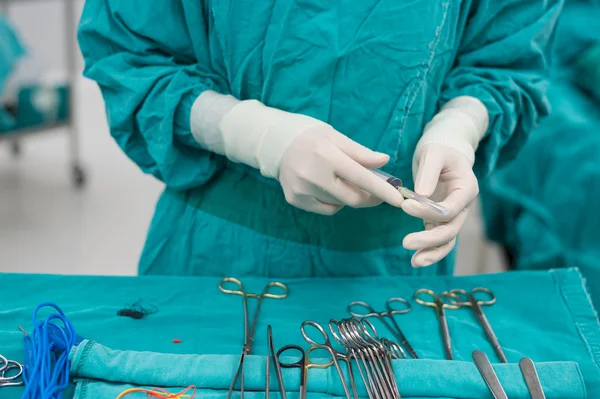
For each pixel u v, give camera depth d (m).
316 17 0.87
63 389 0.71
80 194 2.90
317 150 0.81
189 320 0.88
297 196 0.85
